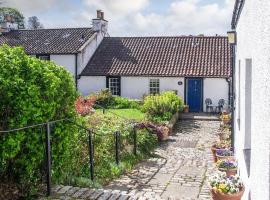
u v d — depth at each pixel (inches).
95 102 1031.6
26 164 273.0
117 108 1040.8
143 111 949.8
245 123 300.5
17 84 266.5
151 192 382.6
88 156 429.1
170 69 1123.9
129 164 499.2
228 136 674.2
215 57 1151.6
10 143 254.4
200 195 374.0
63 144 313.0
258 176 194.5
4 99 262.2
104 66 1171.9
